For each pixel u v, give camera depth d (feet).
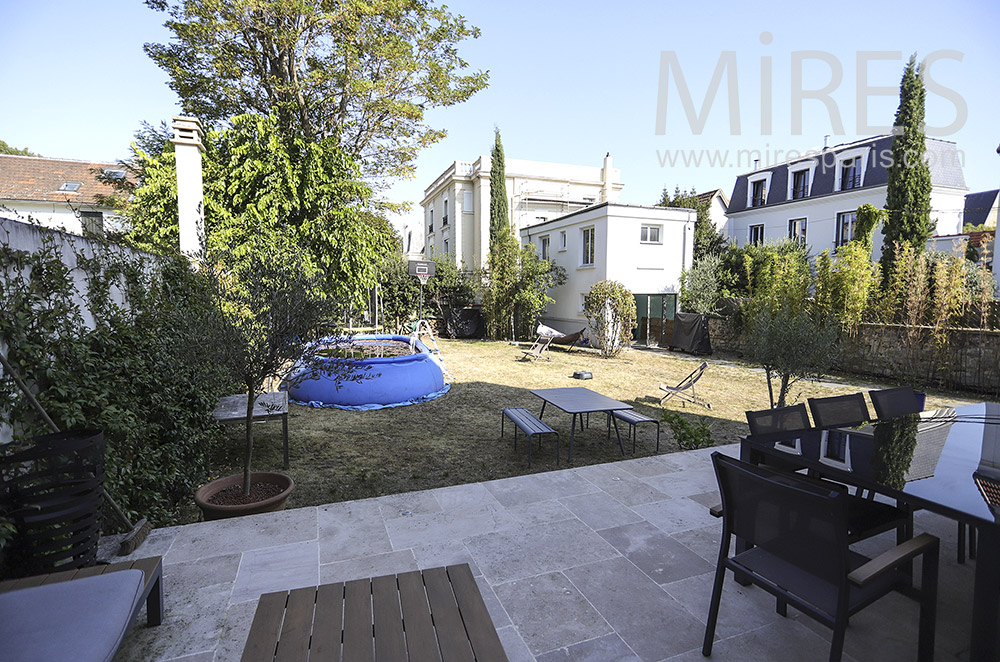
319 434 20.94
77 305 10.00
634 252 54.39
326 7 36.19
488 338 65.26
